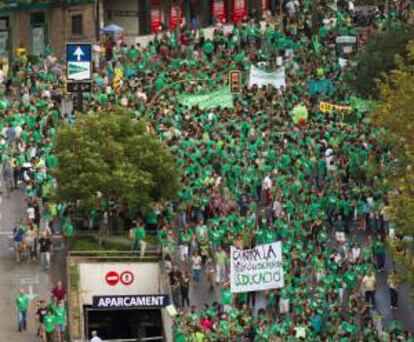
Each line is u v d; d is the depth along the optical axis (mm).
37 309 178625
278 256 177375
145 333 177750
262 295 185125
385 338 175875
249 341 173000
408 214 167125
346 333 176250
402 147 176250
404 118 175250
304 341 174500
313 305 180000
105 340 173375
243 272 176500
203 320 174625
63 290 181000
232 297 182500
